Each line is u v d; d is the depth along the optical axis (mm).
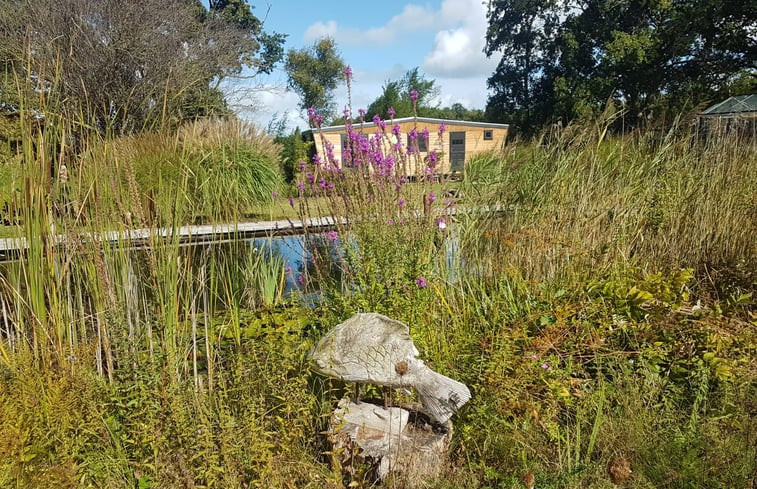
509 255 3621
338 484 1816
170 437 1919
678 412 2346
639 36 23688
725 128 4715
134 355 2188
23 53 2578
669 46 22688
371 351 2096
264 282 3961
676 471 1937
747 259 3574
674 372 2602
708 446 2035
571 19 28500
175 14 11930
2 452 1840
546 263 3555
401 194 3098
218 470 1752
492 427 2217
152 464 1872
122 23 10289
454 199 3650
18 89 2422
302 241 3475
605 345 2805
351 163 3131
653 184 4070
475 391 2287
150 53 10156
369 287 2799
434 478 1958
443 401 2051
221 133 7445
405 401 2350
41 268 2365
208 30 13062
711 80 22609
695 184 4117
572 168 4164
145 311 2455
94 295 2504
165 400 2025
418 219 3035
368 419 2191
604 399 2379
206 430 1854
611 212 4000
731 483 1868
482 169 4910
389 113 3285
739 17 20688
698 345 2695
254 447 1845
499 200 4195
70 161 2490
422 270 2854
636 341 2789
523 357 2580
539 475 1902
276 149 9172
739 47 21281
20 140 2455
